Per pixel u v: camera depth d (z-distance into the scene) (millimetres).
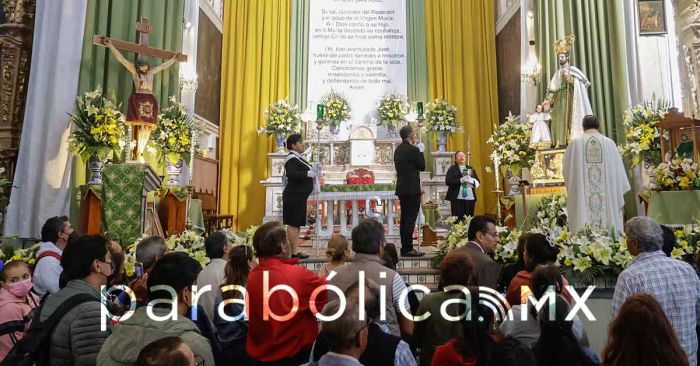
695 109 6750
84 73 6301
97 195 5266
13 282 2812
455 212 7426
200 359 1598
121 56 6336
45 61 6051
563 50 7332
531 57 8680
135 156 6426
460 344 1725
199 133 9016
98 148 5652
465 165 7598
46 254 3564
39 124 5941
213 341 2467
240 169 10453
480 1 11047
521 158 7504
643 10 7262
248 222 10281
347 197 6574
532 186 7191
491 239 3346
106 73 6672
